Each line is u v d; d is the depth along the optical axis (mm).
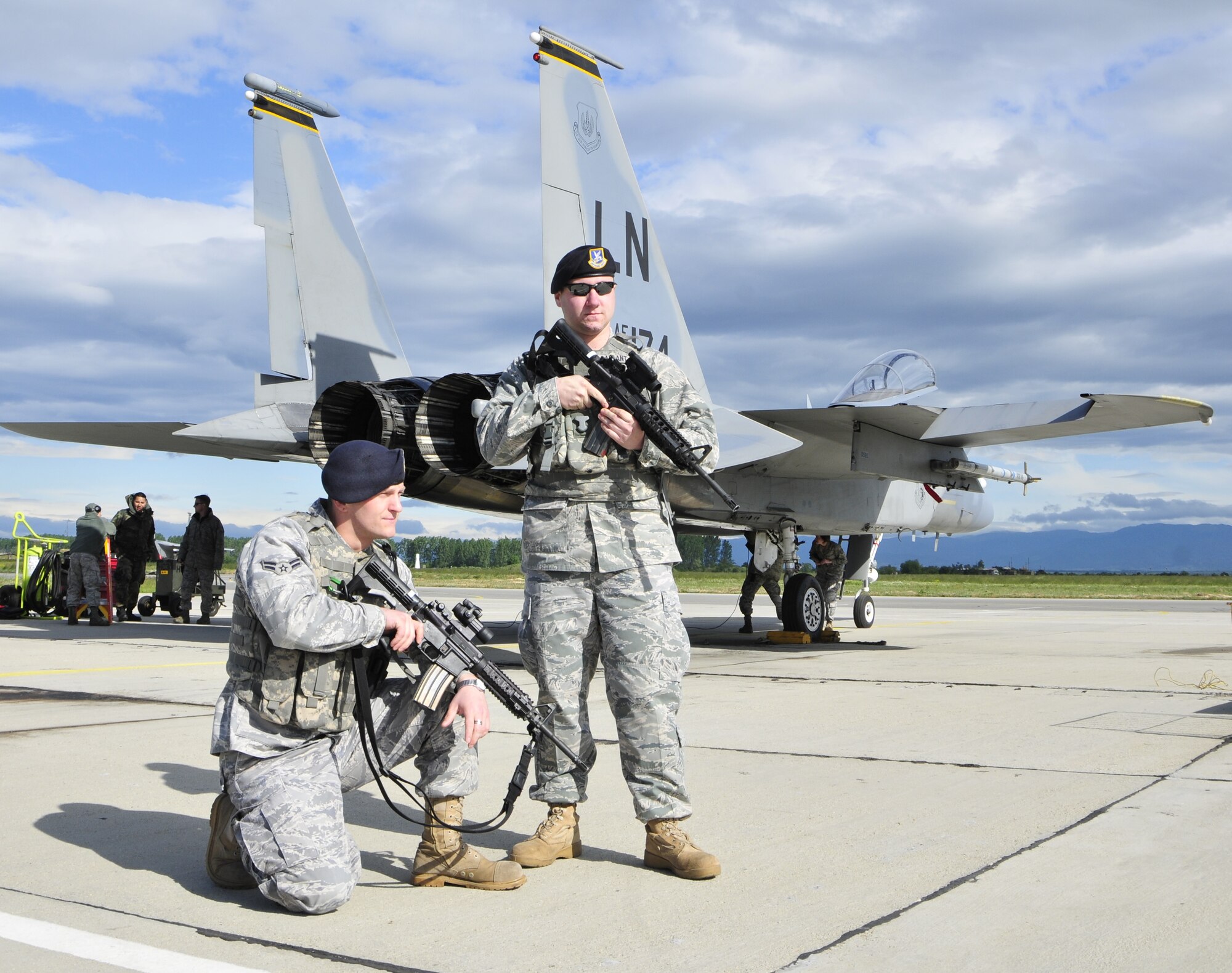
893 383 14750
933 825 3969
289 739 3082
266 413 9750
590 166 8883
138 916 2938
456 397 7434
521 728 6266
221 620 17250
